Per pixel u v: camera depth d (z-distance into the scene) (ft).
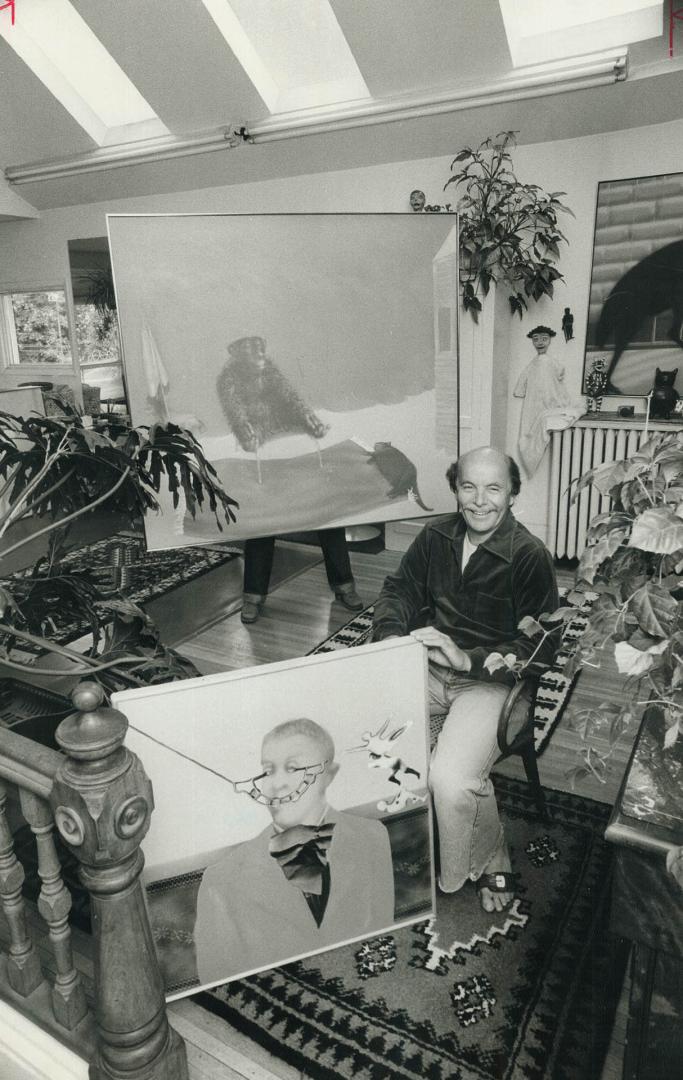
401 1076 5.26
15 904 5.02
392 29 12.66
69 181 19.71
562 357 15.39
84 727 4.14
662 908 3.94
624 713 4.20
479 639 7.11
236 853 5.64
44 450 7.00
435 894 6.95
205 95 15.29
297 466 12.06
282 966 6.24
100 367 23.00
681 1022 4.19
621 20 12.05
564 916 6.62
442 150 15.15
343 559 13.76
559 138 14.23
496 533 6.82
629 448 14.34
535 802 7.89
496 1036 5.53
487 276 13.99
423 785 6.06
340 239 11.35
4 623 7.08
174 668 6.67
